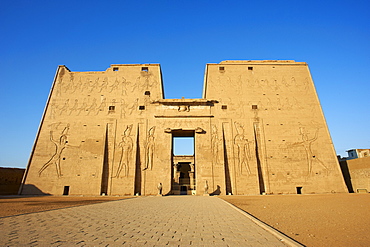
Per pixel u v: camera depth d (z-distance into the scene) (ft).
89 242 20.12
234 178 109.70
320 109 121.39
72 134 114.52
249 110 120.06
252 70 128.26
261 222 30.19
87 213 38.75
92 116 117.70
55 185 107.14
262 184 110.32
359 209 44.52
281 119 119.03
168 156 112.27
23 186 106.22
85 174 108.88
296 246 19.16
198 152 112.88
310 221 32.65
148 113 118.62
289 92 124.26
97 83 123.65
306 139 115.96
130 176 109.29
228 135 115.96
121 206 51.60
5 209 44.62
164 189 107.96
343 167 124.47
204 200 71.82
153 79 124.88
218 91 123.24
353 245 20.92
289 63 130.52
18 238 21.01
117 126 116.37
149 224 28.94
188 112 118.62
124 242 20.31
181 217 35.06
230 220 32.48
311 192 108.37
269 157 113.19
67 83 123.75
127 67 127.13
